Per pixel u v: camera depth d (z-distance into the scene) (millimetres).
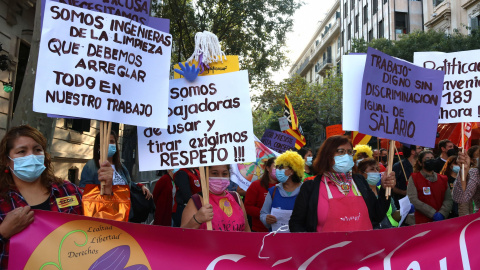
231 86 3188
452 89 4219
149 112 3014
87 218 2568
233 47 17656
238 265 2666
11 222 2406
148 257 2613
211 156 3105
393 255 2785
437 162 5328
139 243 2623
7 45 9828
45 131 5391
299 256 2688
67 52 2771
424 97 3617
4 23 9719
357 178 3512
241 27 18062
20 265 2438
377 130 3338
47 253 2477
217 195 3412
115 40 2930
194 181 5059
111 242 2588
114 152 4258
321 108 29859
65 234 2523
